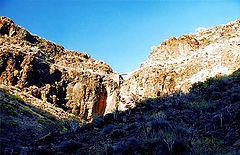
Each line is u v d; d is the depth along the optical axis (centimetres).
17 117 2797
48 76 5378
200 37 5038
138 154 1203
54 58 6400
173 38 5200
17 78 4800
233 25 4859
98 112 5566
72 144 1560
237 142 1101
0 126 2273
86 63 6944
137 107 2219
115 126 1741
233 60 3500
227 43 4069
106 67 7106
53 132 2095
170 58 4803
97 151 1379
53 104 4803
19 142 1998
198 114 1717
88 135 1786
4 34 6041
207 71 3603
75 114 5200
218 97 2034
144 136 1389
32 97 4472
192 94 2238
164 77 4066
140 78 4428
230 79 2466
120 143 1325
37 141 1997
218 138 1237
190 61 4175
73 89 5591
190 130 1403
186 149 1162
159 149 1184
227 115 1412
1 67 4759
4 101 3216
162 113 1750
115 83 6122
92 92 5669
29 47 5903
